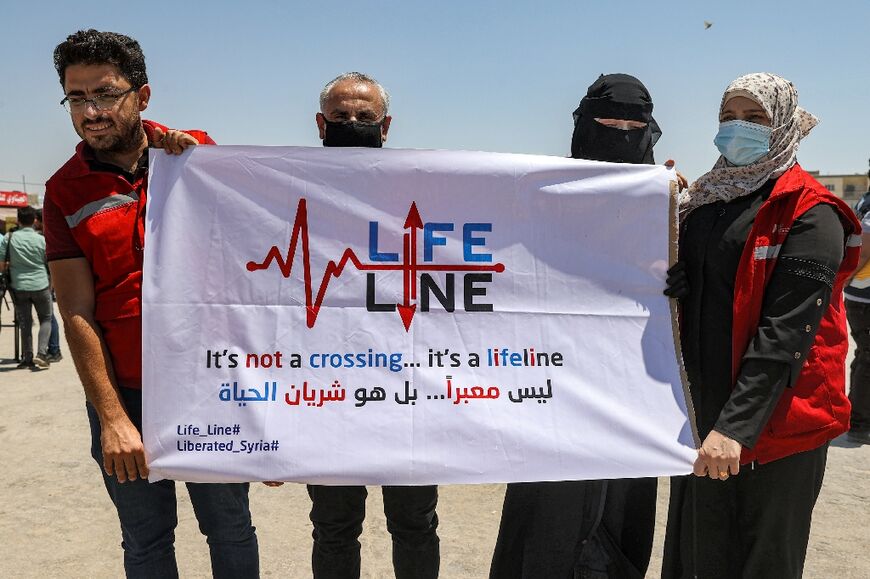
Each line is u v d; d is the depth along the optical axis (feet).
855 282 20.49
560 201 9.93
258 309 9.59
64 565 13.73
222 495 9.75
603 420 9.58
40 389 28.84
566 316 9.86
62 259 9.09
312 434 9.41
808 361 8.92
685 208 9.98
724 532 9.41
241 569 9.96
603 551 10.59
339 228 9.77
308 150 9.77
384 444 9.44
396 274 9.79
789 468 9.01
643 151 10.73
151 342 9.24
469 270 9.85
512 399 9.65
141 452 9.10
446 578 13.21
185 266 9.45
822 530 15.10
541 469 9.46
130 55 8.98
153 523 9.59
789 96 9.30
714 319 9.28
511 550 10.56
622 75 10.64
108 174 9.13
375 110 11.03
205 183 9.61
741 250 9.01
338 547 10.57
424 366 9.67
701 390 9.51
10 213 131.64
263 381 9.49
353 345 9.66
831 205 8.77
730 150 9.32
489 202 9.91
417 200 9.86
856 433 21.08
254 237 9.64
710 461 8.57
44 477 18.42
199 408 9.34
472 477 9.43
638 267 9.87
